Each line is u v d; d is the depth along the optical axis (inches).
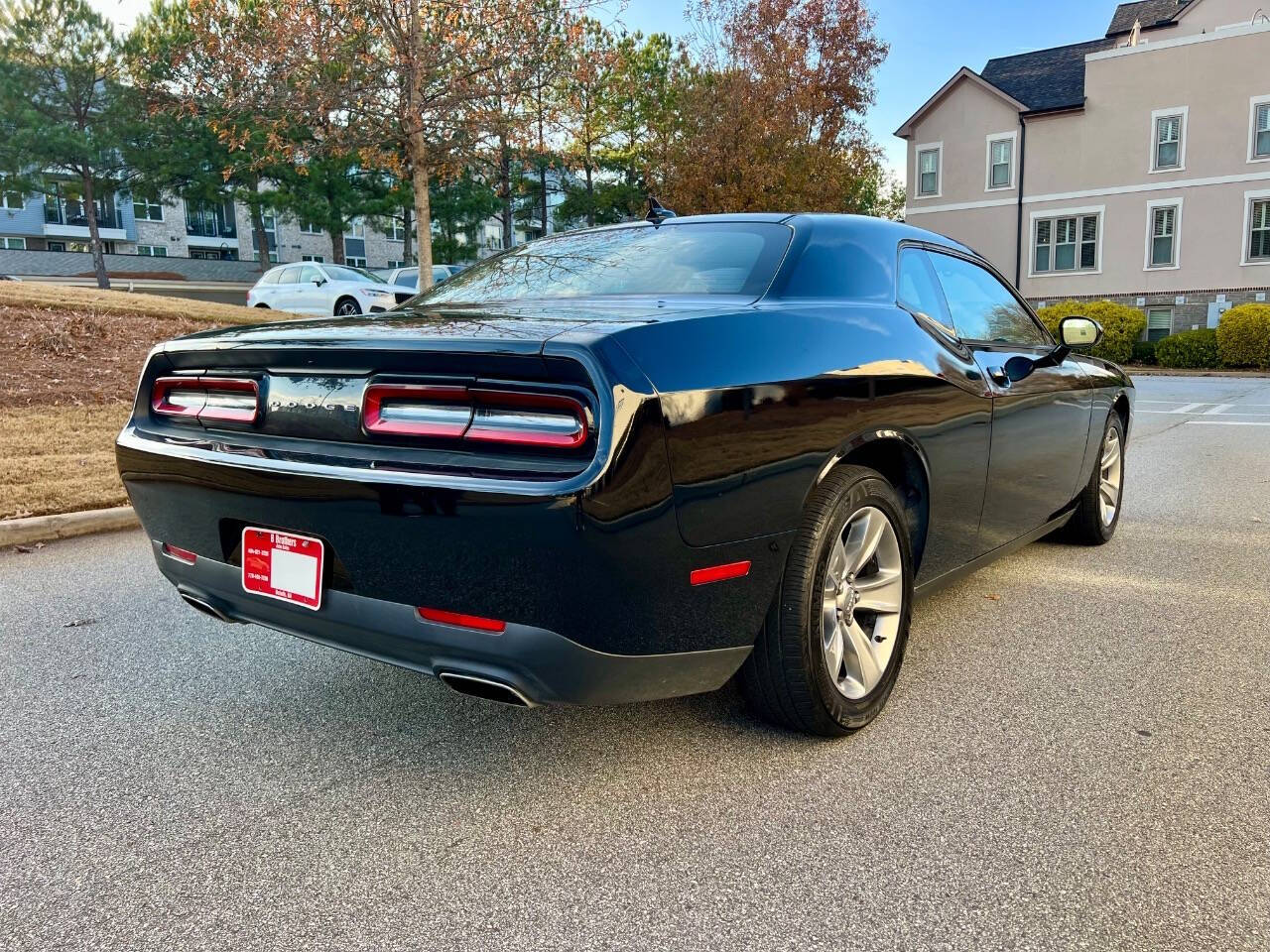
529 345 74.1
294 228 1984.5
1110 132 1073.5
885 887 74.7
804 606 91.6
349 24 478.6
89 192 1266.0
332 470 81.3
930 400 107.5
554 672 76.5
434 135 518.9
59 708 113.0
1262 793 88.6
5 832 84.9
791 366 88.2
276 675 123.7
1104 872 76.2
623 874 77.2
